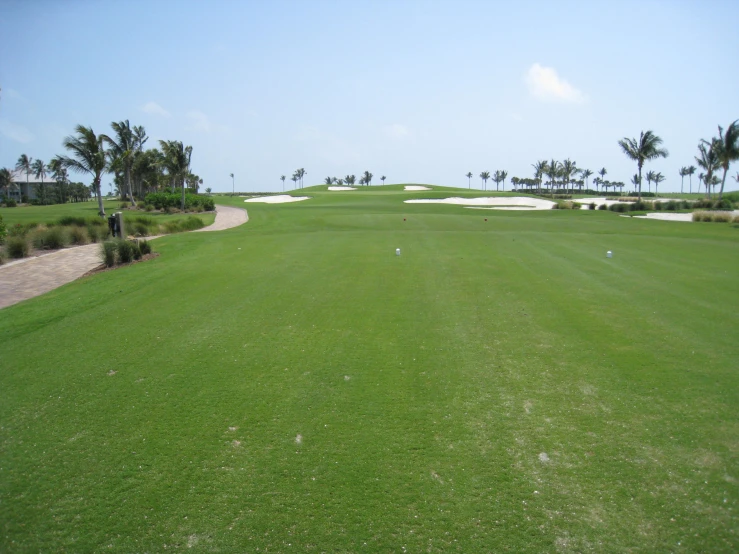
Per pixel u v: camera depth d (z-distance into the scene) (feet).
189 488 14.92
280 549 12.64
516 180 500.74
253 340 26.53
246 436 17.47
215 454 16.49
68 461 16.35
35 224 85.56
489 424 17.83
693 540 12.56
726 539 12.55
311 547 12.69
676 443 16.44
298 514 13.79
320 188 333.42
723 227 86.43
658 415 18.12
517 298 33.50
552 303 32.17
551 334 26.40
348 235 66.95
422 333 26.94
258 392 20.62
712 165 190.70
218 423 18.35
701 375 21.15
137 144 200.44
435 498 14.28
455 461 15.85
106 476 15.57
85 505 14.34
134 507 14.21
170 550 12.67
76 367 23.56
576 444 16.55
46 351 25.68
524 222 91.91
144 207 171.12
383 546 12.66
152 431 17.93
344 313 30.81
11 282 43.91
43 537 13.21
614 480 14.80
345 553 12.48
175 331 28.22
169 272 44.14
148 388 21.21
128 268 47.09
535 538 12.76
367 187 336.70
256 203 198.80
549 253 51.21
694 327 27.12
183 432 17.81
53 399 20.47
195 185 312.91
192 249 57.47
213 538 13.03
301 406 19.39
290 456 16.30
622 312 30.01
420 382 21.15
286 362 23.56
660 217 116.88
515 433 17.24
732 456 15.74
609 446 16.39
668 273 41.34
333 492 14.61
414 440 17.01
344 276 41.06
